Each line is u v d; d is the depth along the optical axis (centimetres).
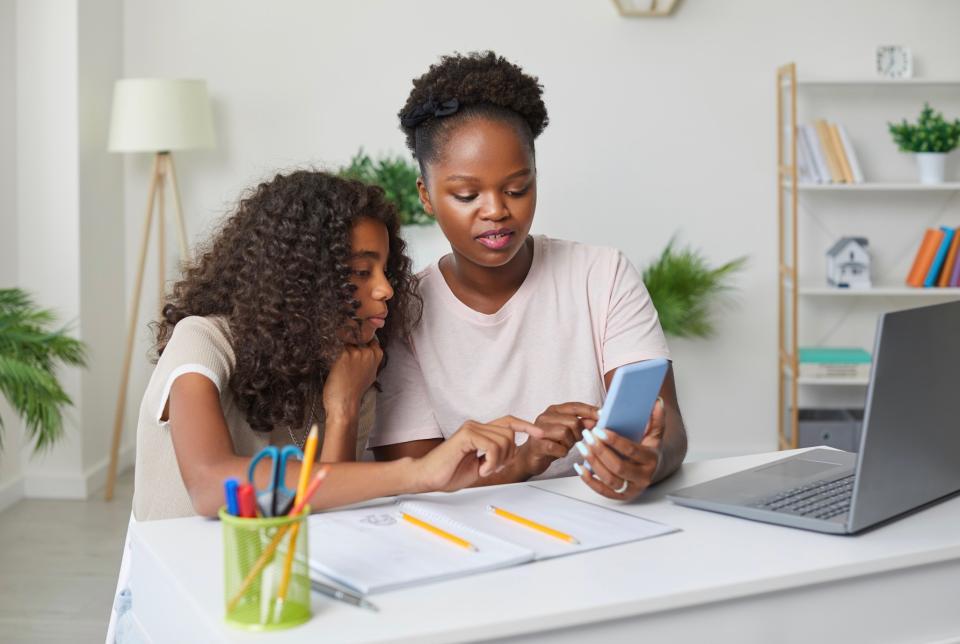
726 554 117
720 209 446
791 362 420
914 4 437
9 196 394
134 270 448
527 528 126
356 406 154
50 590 304
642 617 105
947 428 135
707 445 454
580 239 448
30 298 400
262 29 440
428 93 158
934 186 409
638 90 442
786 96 441
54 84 397
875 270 446
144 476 148
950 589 121
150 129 398
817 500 133
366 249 154
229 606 97
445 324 174
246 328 148
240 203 161
